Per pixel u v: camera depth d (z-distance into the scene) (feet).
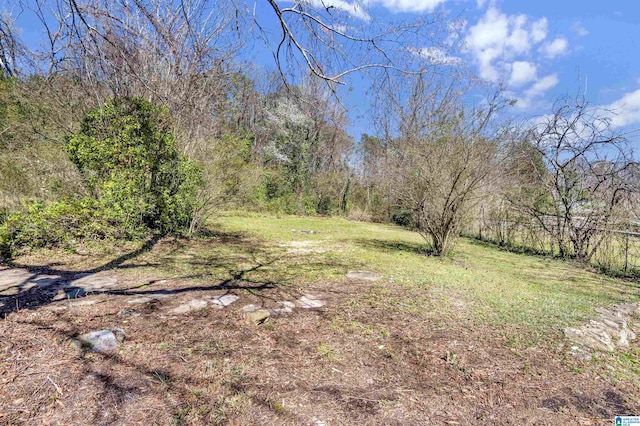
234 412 6.42
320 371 8.01
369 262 20.99
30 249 18.76
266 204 54.75
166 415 6.22
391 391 7.35
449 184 22.79
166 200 24.70
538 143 28.99
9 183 22.00
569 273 21.17
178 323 10.16
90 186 23.00
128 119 23.24
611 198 23.98
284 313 11.51
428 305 12.84
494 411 6.83
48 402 6.36
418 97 25.27
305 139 62.95
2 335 8.64
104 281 14.35
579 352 9.42
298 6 7.82
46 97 22.30
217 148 28.84
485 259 24.93
